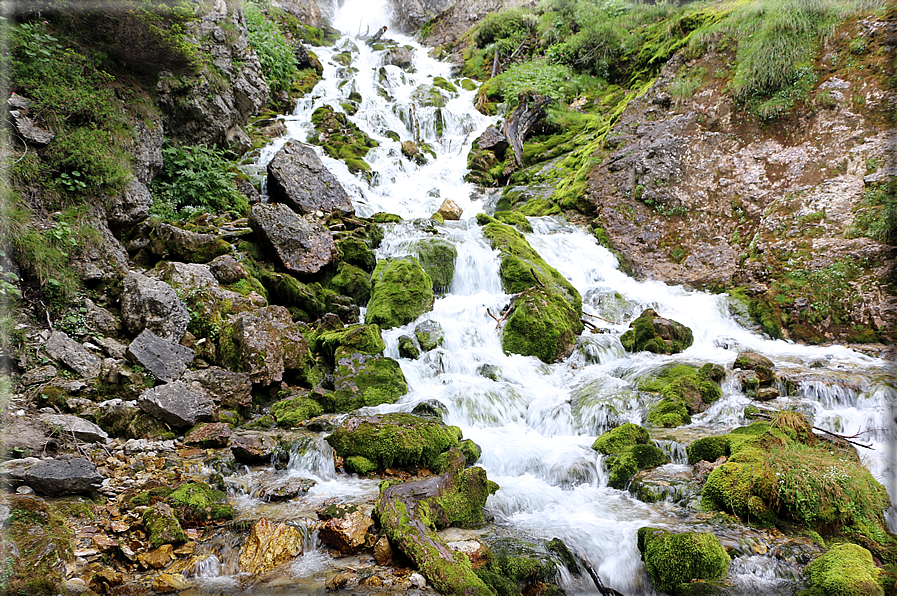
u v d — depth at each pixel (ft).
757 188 37.37
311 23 78.74
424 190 46.65
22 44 24.71
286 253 29.99
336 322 28.30
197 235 27.94
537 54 64.64
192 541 14.29
